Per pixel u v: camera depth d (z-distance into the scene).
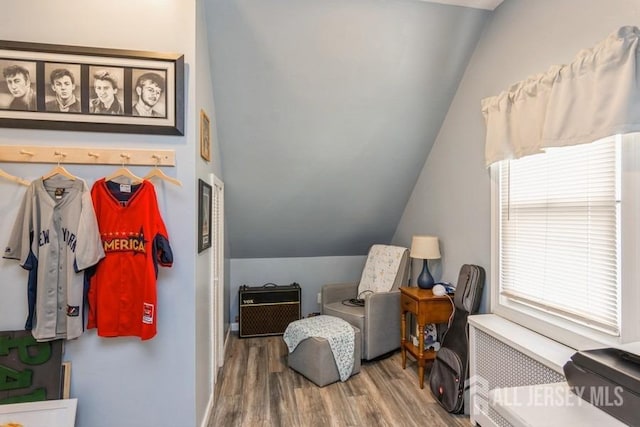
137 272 1.63
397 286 3.20
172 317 1.73
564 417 1.00
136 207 1.65
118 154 1.67
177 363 1.73
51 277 1.56
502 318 2.10
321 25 2.17
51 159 1.61
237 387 2.47
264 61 2.30
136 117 1.67
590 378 1.08
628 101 1.29
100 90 1.65
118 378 1.69
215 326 2.47
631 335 1.39
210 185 2.24
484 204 2.33
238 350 3.19
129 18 1.70
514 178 2.09
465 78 2.55
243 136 2.71
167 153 1.71
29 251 1.54
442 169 2.90
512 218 2.11
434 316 2.52
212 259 2.29
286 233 3.70
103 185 1.64
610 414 1.00
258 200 3.26
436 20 2.25
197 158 1.79
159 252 1.67
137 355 1.70
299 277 4.09
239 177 3.02
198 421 1.81
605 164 1.53
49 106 1.61
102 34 1.68
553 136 1.61
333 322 2.79
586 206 1.62
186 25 1.74
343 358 2.56
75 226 1.59
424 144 3.03
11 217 1.60
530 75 1.92
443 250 2.88
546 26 1.81
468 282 2.33
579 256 1.66
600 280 1.55
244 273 3.95
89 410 1.66
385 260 3.43
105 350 1.68
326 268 4.15
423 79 2.55
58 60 1.62
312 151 2.90
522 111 1.86
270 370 2.75
